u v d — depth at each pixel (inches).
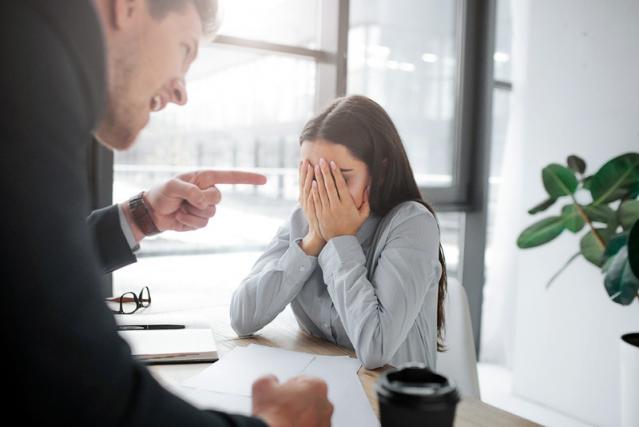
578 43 101.8
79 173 15.9
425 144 119.4
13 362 13.4
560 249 103.6
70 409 14.2
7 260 13.3
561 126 105.0
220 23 28.1
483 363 125.0
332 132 48.0
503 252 120.6
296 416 20.9
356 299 44.3
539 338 106.9
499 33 122.0
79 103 15.8
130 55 23.0
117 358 15.5
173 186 41.3
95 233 40.4
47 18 14.9
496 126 123.8
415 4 114.7
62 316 14.1
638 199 90.2
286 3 94.7
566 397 102.2
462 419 30.8
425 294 46.3
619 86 95.6
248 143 96.3
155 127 85.8
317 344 46.4
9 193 13.4
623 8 94.6
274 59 96.8
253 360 39.3
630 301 75.1
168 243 90.0
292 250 49.3
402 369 21.2
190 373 37.3
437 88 119.6
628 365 78.5
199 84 89.2
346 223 48.0
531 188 110.8
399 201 51.8
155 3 22.9
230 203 96.0
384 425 19.7
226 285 92.0
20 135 13.8
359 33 106.4
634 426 77.2
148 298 58.7
